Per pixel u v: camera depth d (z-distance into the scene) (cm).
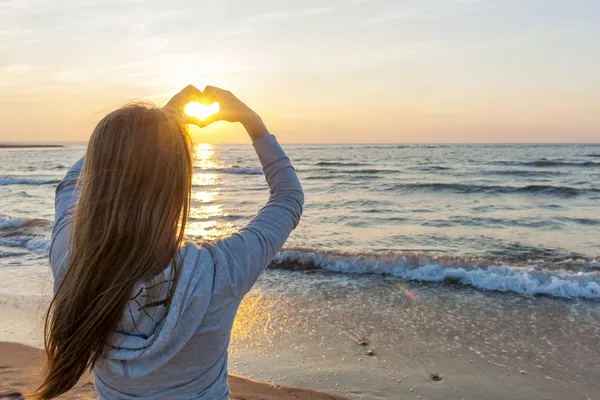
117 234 81
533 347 466
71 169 112
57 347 86
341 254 820
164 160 84
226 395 104
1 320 533
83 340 84
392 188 2389
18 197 2084
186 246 91
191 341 91
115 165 83
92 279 82
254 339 485
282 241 102
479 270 726
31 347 448
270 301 609
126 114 87
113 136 84
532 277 698
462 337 491
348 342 477
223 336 96
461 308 585
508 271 730
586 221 1395
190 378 95
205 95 116
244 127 115
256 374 409
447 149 8800
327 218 1469
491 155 6059
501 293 648
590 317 551
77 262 84
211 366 98
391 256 798
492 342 478
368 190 2320
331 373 411
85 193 85
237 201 1903
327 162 4922
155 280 85
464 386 391
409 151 7956
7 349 444
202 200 1933
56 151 9581
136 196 82
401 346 466
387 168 3959
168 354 89
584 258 934
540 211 1617
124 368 91
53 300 86
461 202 1872
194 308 88
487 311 573
